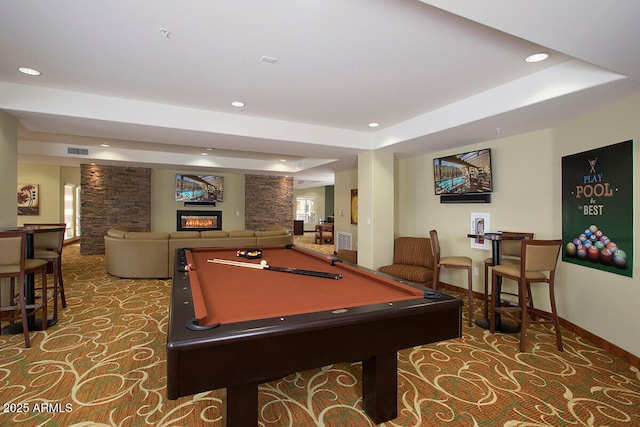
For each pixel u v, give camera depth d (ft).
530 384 8.01
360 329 5.09
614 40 6.07
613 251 9.54
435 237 13.35
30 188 29.66
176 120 13.11
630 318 9.03
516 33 5.95
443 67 9.27
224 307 5.67
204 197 30.50
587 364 9.04
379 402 6.46
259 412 6.83
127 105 12.33
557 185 12.08
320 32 7.52
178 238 19.42
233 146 16.74
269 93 11.52
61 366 8.63
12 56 8.80
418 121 14.12
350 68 9.43
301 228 49.34
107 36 7.73
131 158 24.12
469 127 12.42
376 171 17.44
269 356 4.49
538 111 10.37
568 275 11.54
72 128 13.33
